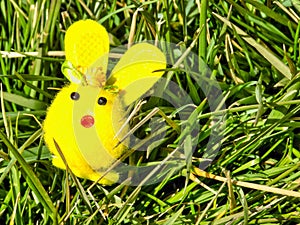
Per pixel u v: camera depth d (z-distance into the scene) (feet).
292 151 0.72
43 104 0.77
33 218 0.69
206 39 0.75
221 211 0.67
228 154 0.71
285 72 0.72
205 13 0.72
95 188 0.70
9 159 0.68
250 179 0.69
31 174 0.62
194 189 0.70
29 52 0.79
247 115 0.73
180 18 0.80
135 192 0.65
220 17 0.74
